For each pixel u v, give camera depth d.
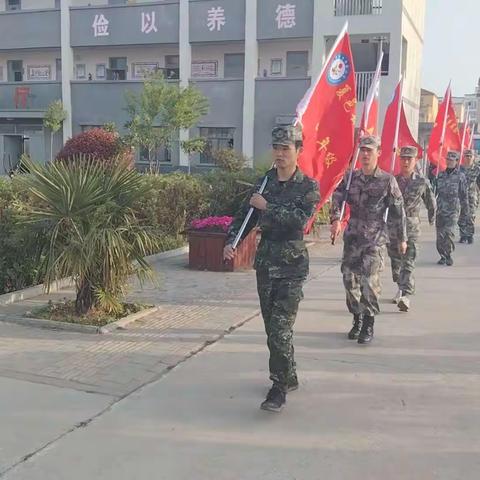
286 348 4.13
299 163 5.86
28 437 3.73
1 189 7.04
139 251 6.34
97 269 6.13
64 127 25.67
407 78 24.44
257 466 3.42
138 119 19.62
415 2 26.59
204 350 5.42
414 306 7.24
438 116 14.77
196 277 8.78
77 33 25.20
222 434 3.81
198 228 9.42
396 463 3.47
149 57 25.84
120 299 6.62
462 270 9.69
